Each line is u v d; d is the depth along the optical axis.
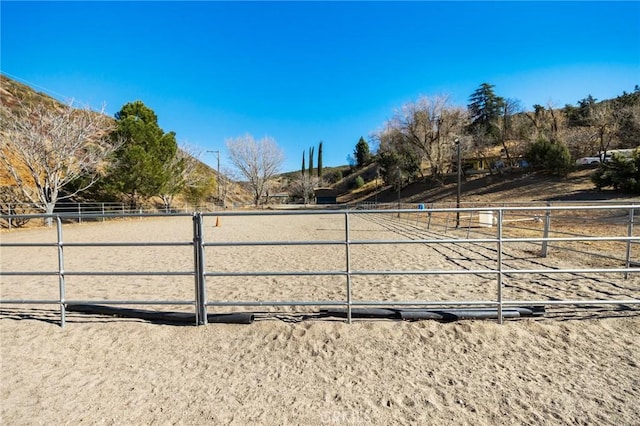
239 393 2.86
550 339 3.73
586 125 51.22
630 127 43.47
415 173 62.38
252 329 4.13
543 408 2.57
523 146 51.06
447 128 56.50
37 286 6.72
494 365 3.22
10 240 15.43
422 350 3.55
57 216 4.32
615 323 4.11
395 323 4.15
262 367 3.29
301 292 5.82
